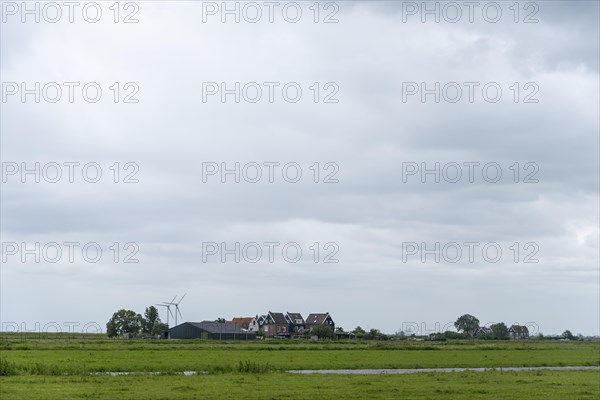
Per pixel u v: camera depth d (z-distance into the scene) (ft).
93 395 182.29
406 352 489.67
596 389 219.41
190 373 265.75
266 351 474.49
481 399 188.24
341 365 337.72
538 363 380.99
